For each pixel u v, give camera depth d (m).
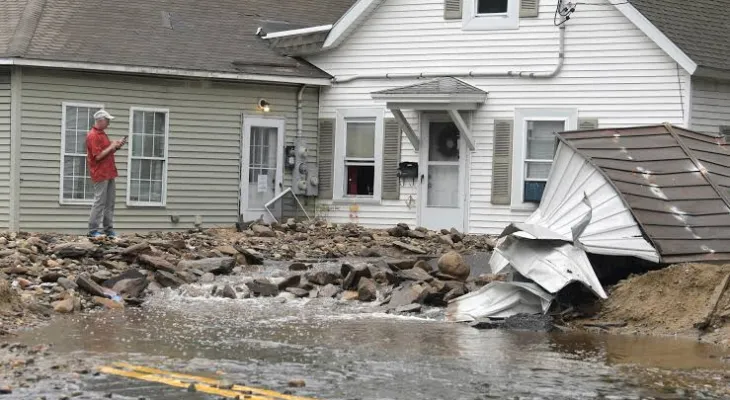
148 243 21.78
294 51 29.36
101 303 17.27
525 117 27.11
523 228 17.08
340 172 29.33
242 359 13.24
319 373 12.50
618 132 19.61
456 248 24.88
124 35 27.22
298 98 29.19
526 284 16.77
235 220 28.38
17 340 14.18
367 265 19.34
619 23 26.06
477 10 27.59
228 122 28.17
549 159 26.97
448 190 28.22
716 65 25.34
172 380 11.95
